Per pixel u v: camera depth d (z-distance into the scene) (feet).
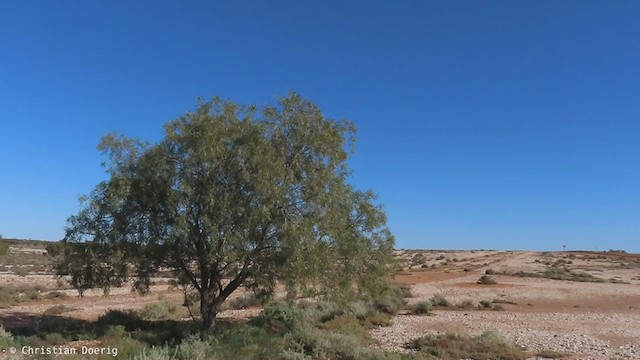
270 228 65.62
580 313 117.39
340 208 71.46
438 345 67.36
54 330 68.69
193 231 64.59
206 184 62.90
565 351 67.72
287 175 64.39
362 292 77.82
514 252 509.76
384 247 76.84
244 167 61.72
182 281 76.02
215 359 48.57
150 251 66.54
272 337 59.67
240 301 114.83
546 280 215.92
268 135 67.77
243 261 68.23
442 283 194.49
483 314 110.93
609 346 72.13
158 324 78.13
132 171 65.77
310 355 58.13
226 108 67.56
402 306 117.29
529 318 104.63
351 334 73.31
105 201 65.31
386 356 57.98
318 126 69.82
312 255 63.41
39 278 183.21
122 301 125.80
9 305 111.45
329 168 68.23
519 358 62.80
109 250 65.41
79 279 68.18
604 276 262.88
